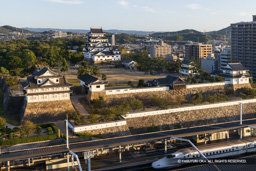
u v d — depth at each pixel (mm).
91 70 133625
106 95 96625
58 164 59375
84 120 78312
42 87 84375
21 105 92812
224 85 117188
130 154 66188
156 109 91938
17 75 133500
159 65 163625
